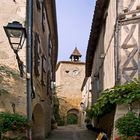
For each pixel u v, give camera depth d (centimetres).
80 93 3909
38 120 1373
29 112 917
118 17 1047
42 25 1336
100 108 1059
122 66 1026
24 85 920
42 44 1347
